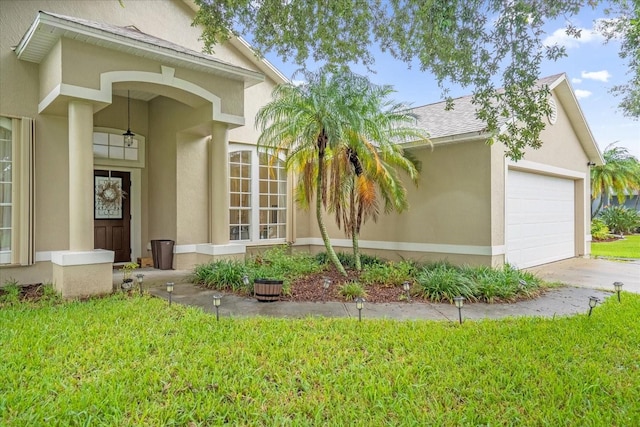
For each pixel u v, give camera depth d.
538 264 12.09
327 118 7.95
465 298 7.20
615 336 5.13
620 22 5.68
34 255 8.03
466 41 5.32
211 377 3.82
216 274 8.26
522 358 4.37
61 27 6.76
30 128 8.01
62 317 5.65
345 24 6.05
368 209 9.55
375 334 5.12
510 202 10.65
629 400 3.52
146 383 3.70
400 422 3.18
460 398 3.55
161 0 10.69
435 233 10.46
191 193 10.65
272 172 12.45
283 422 3.12
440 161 10.38
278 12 5.85
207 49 6.38
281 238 12.63
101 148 10.29
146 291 7.70
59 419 3.09
